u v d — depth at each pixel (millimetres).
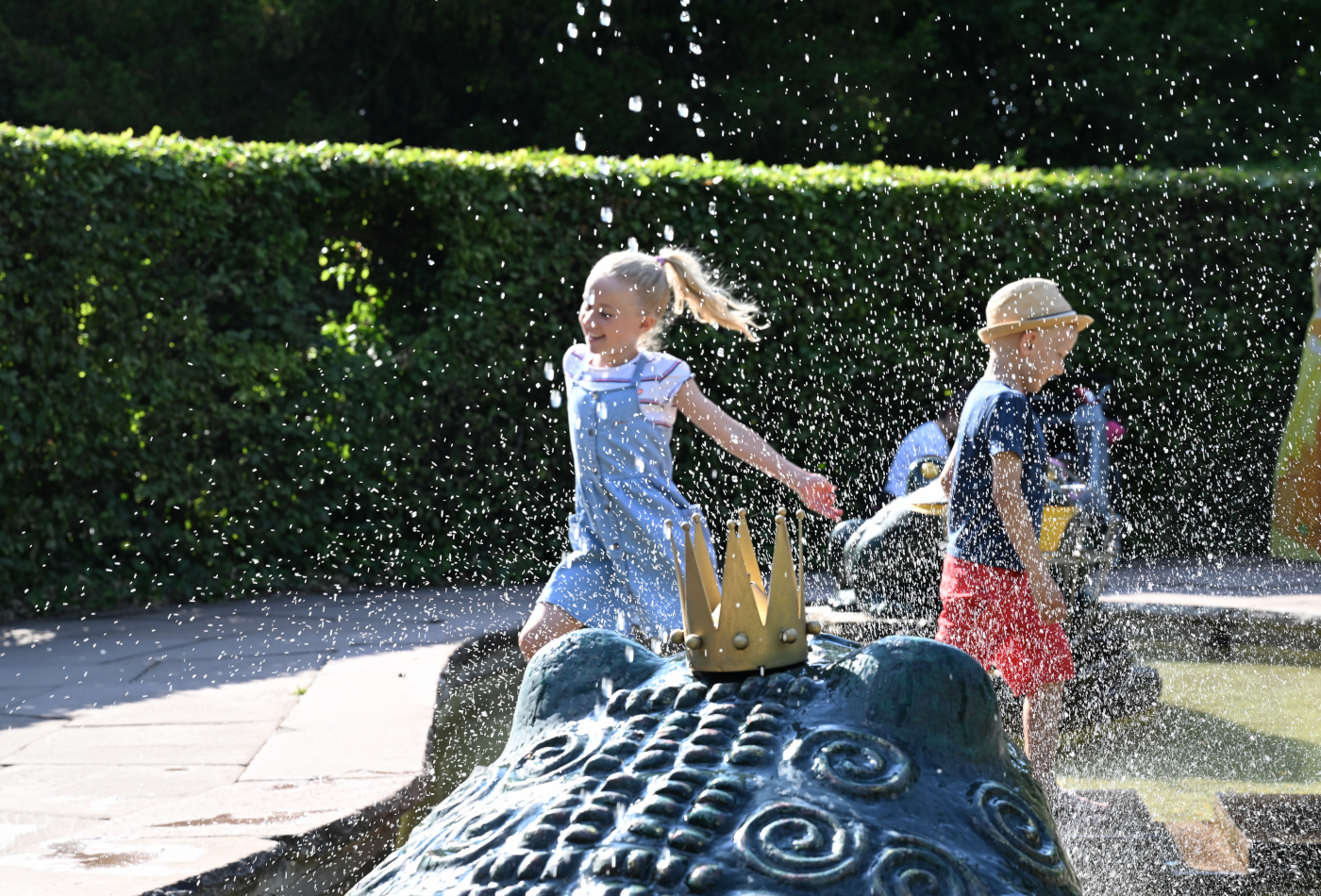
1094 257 9055
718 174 8445
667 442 3270
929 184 8758
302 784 2959
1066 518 3723
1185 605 5531
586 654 1253
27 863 2281
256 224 7625
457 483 8047
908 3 17359
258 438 7641
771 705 1106
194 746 3650
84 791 3150
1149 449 9180
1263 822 2693
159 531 7359
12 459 6949
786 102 16016
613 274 3303
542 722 1214
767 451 3172
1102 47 16953
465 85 17672
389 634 5730
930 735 1084
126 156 7184
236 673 4891
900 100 16828
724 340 8422
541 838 976
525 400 8164
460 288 8016
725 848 945
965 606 3107
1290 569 7832
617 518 3201
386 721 3729
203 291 7477
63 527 7148
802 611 1195
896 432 8703
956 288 8828
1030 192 8953
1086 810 2814
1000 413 3064
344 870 2617
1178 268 9219
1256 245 9242
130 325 7238
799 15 16750
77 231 7070
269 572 7598
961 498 3156
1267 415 9242
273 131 17109
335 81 17562
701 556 1205
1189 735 3783
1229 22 17078
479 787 1149
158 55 16828
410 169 7855
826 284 8594
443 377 7980
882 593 4285
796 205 8508
